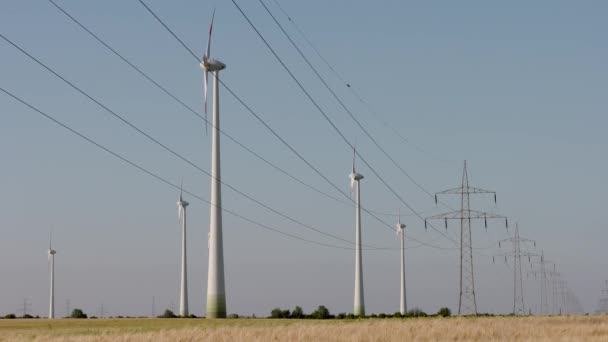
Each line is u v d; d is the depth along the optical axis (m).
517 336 52.03
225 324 81.62
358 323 70.38
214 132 105.00
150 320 100.44
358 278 143.12
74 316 156.50
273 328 58.69
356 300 142.62
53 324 89.56
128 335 51.41
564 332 55.59
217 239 103.75
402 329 56.50
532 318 91.50
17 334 60.59
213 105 105.06
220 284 103.31
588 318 93.19
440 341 47.16
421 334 52.34
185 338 47.88
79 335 55.06
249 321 91.94
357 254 144.00
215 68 104.38
